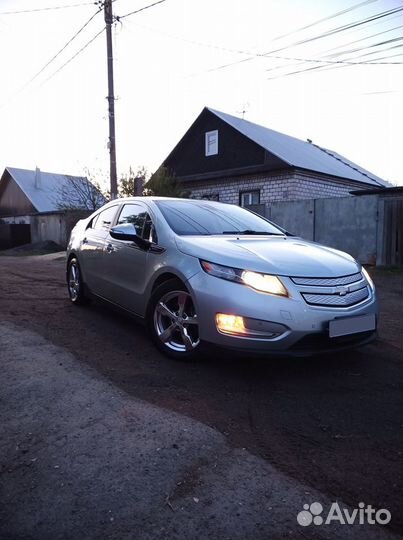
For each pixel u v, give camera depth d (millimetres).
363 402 3145
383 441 2621
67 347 4176
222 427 2729
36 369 3584
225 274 3414
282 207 13281
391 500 2092
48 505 2018
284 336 3221
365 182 20422
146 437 2578
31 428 2693
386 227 11305
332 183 18828
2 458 2389
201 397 3146
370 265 11562
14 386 3268
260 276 3324
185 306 3766
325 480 2227
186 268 3664
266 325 3232
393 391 3348
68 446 2486
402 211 11047
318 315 3291
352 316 3445
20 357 3850
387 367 3865
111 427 2691
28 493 2100
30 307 5969
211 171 20328
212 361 3852
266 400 3135
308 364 3873
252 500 2059
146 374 3545
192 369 3672
